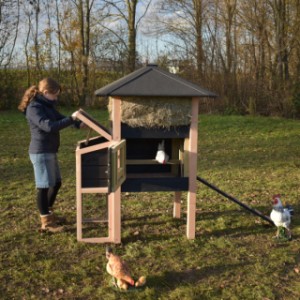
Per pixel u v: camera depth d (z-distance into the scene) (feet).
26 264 13.21
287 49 66.18
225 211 18.67
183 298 11.16
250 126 50.55
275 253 14.02
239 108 65.51
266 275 12.48
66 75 73.10
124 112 13.93
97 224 16.93
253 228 16.49
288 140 41.65
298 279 12.27
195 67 71.87
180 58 74.18
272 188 22.93
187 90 13.73
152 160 15.65
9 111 63.93
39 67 72.33
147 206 19.39
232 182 24.43
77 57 72.69
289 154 33.91
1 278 12.34
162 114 13.97
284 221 15.07
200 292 11.46
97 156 14.47
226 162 30.68
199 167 28.96
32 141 15.12
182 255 13.87
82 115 14.07
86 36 73.67
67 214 18.22
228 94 66.49
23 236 15.55
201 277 12.35
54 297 11.34
